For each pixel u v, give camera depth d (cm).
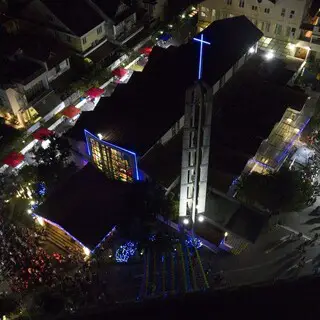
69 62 6388
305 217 4669
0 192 5047
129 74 7012
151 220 4238
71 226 4334
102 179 4825
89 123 4869
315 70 6694
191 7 7844
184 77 5134
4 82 5341
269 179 4428
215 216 4331
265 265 4169
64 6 6159
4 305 3778
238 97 5412
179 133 4928
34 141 5681
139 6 7319
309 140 5547
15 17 6384
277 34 6669
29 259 4366
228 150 4778
